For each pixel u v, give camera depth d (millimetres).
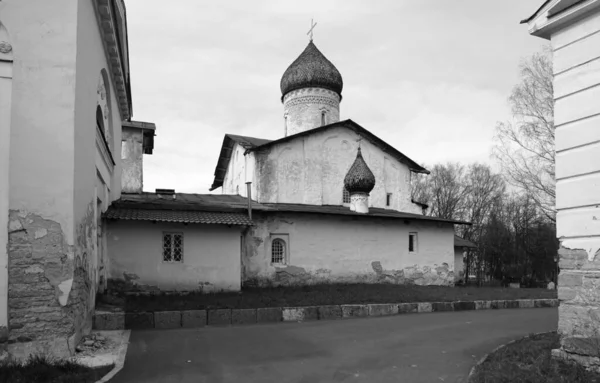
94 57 10328
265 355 9070
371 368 8352
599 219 7484
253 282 19125
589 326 7496
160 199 20203
